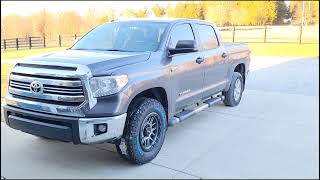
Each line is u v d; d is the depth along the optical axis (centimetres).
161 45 500
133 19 586
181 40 520
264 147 518
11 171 439
